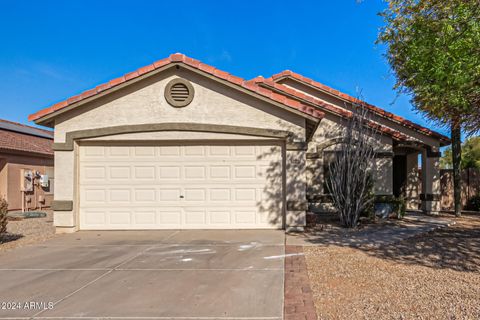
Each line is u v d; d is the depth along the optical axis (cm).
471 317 392
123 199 964
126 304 444
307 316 401
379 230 956
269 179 955
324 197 1304
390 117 1323
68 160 941
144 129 938
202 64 916
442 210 1516
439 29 687
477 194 1504
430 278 535
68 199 939
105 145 966
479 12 639
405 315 400
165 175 965
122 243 805
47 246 787
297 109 906
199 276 555
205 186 962
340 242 800
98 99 943
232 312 415
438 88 689
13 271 598
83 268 610
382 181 1227
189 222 960
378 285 504
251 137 939
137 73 919
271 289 491
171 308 429
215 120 938
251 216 956
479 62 622
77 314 416
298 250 724
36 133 2208
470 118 842
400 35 829
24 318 407
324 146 1313
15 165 1669
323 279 534
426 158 1342
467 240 828
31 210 1739
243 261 641
